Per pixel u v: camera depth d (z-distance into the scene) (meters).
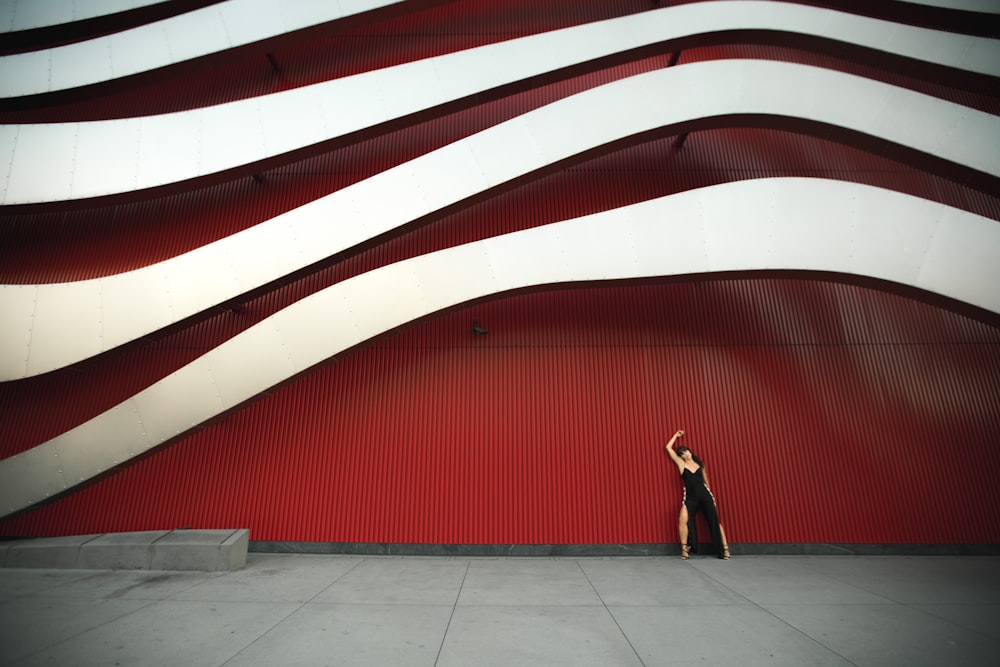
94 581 6.66
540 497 8.75
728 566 7.66
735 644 4.54
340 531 8.63
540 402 9.17
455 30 10.94
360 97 8.48
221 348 7.88
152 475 8.83
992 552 8.44
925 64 8.80
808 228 7.45
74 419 8.84
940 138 7.95
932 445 8.92
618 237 7.73
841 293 9.75
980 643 4.56
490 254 7.88
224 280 7.86
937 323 9.52
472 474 8.86
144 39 8.72
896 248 7.21
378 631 4.86
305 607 5.61
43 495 7.66
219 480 8.81
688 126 8.25
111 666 4.08
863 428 9.02
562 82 10.43
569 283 7.75
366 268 9.45
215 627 4.96
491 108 10.29
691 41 8.89
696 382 9.27
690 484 8.44
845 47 8.89
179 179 8.00
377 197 8.03
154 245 9.55
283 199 9.79
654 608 5.59
